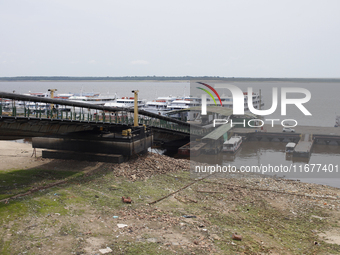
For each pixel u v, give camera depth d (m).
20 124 39.28
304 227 32.81
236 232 29.98
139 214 32.28
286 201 40.53
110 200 35.62
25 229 26.92
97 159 51.38
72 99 129.00
